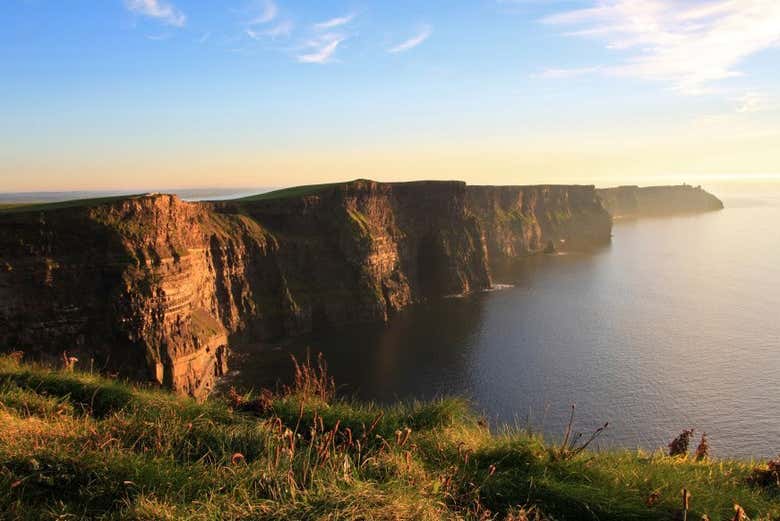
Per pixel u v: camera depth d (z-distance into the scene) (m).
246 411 12.20
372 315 115.44
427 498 8.02
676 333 103.12
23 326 62.28
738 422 60.41
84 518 7.24
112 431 10.02
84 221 67.06
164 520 6.98
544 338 99.12
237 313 96.56
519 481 9.15
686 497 7.80
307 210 119.06
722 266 196.75
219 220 102.69
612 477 9.53
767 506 9.27
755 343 95.69
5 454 8.34
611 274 176.88
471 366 82.25
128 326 66.81
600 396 69.00
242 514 7.14
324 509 7.06
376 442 10.53
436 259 144.62
